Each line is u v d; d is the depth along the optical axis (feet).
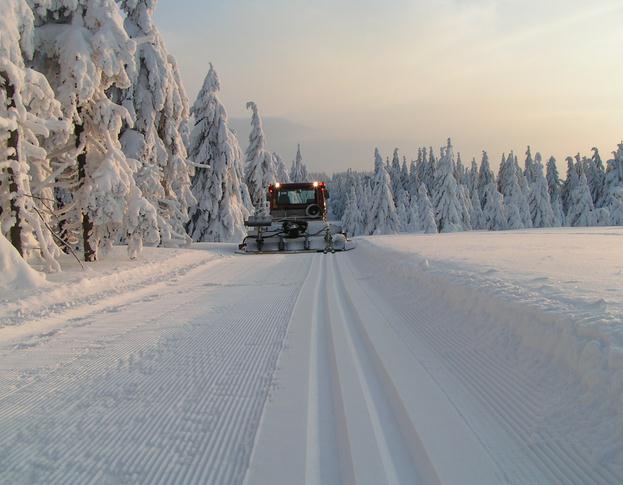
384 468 9.44
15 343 20.07
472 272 23.98
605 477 8.13
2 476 9.70
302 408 12.60
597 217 195.93
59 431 11.69
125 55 41.55
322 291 30.89
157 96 65.21
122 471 9.79
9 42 32.37
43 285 30.19
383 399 12.85
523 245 46.96
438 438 10.24
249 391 13.91
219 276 40.29
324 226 65.67
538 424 10.25
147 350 18.45
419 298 23.99
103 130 42.78
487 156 256.52
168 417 12.29
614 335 10.52
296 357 16.94
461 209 182.50
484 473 8.88
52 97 35.40
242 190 119.55
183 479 9.42
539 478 8.61
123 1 65.82
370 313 23.15
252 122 132.77
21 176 33.94
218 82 95.09
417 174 291.99
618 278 20.08
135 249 45.96
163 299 29.89
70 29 40.16
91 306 27.81
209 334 20.58
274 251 64.23
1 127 32.42
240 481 9.29
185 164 71.31
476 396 12.32
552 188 241.14
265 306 26.50
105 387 14.62
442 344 16.93
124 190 42.57
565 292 16.28
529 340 13.51
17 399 13.87
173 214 67.56
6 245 30.32
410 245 51.39
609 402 9.38
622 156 206.39
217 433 11.32
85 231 44.29
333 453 10.32
